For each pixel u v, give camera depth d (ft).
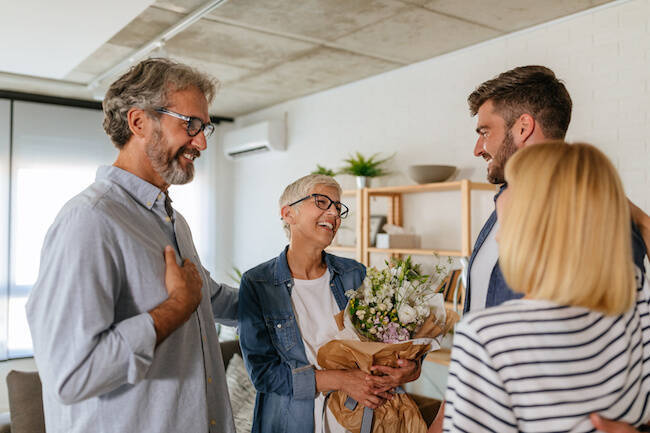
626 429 2.75
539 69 4.37
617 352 2.95
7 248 17.21
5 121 17.16
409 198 13.78
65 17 9.50
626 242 2.87
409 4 9.87
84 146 18.58
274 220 19.06
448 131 12.75
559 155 2.97
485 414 2.85
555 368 2.78
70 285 3.60
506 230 3.01
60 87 16.03
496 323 2.87
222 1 9.50
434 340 5.05
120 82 4.32
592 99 10.01
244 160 20.65
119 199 4.18
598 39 9.89
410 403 5.43
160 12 10.37
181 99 4.30
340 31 11.34
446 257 12.69
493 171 4.54
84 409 3.86
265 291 5.74
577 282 2.78
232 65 13.99
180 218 4.96
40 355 3.63
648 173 9.23
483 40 11.80
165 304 3.89
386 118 14.44
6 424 7.74
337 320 5.10
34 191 17.65
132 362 3.62
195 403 4.24
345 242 15.87
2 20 9.66
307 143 17.40
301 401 5.39
